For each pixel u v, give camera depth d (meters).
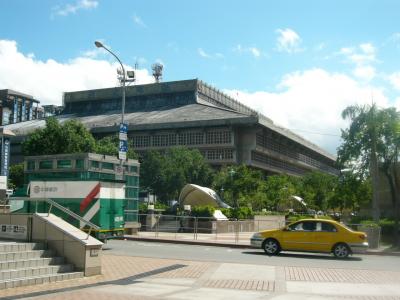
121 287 11.57
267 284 12.75
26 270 11.77
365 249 20.62
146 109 119.25
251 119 95.62
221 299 10.33
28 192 22.25
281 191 62.31
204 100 120.12
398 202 34.22
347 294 11.52
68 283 11.88
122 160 28.64
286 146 121.75
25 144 53.78
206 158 100.81
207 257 19.48
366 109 34.78
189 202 45.91
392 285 13.11
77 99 132.62
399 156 34.69
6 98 180.25
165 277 13.55
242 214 43.44
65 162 26.39
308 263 18.50
